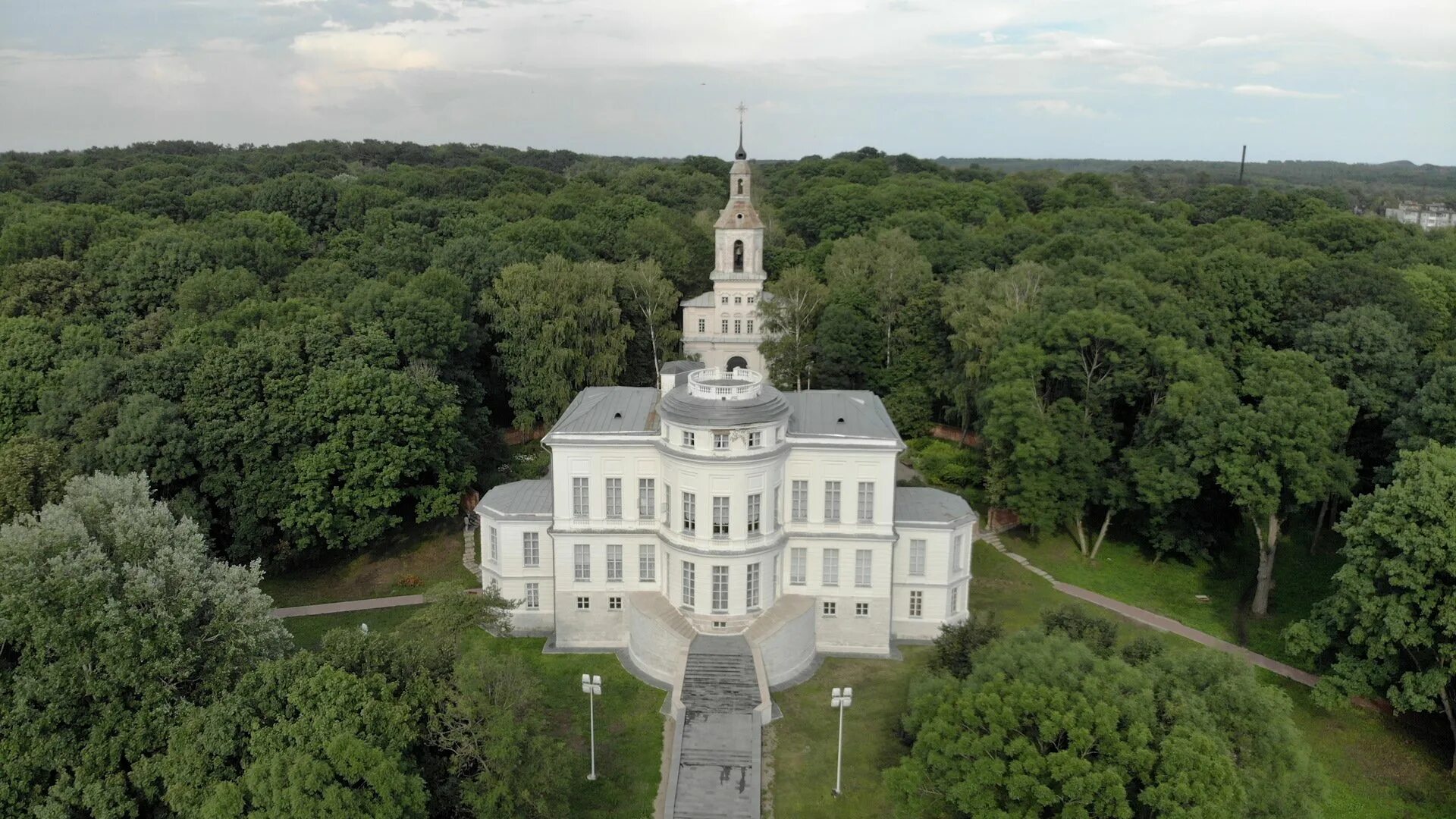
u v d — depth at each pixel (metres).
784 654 67.75
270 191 173.38
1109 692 46.12
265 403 84.62
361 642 50.75
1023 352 91.94
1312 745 62.59
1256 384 82.75
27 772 45.06
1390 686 62.34
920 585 73.44
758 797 55.12
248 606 53.50
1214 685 47.91
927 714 50.31
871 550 70.69
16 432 85.94
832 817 54.12
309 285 116.12
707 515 67.00
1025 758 44.44
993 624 62.72
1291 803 45.09
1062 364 92.12
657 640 67.81
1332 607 63.84
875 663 70.69
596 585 72.50
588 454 70.56
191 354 86.06
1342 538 93.56
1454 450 64.38
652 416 74.38
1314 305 107.00
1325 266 111.50
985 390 98.81
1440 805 57.09
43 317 105.56
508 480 103.31
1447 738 62.84
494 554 75.44
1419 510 59.00
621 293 125.69
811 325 129.25
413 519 95.94
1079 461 87.69
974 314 107.94
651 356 127.00
